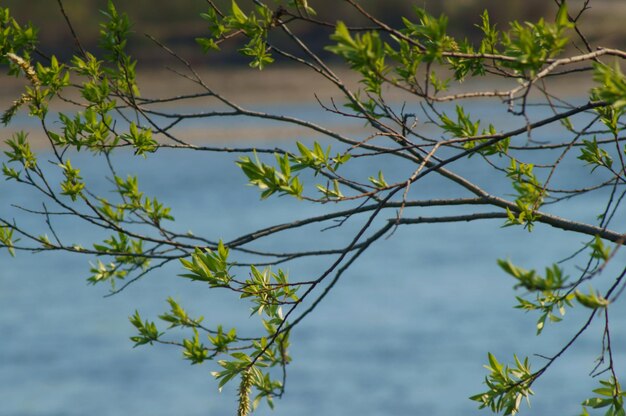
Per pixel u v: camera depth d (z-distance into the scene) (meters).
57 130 37.28
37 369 21.97
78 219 33.25
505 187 34.88
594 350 22.94
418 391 20.62
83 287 28.38
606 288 26.83
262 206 34.97
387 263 31.25
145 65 55.00
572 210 31.95
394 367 21.83
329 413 19.39
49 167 36.59
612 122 4.95
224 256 4.61
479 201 5.00
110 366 22.28
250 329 24.69
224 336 5.11
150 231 30.17
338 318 26.00
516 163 5.16
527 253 31.11
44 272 30.06
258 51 5.01
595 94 5.01
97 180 36.81
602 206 32.16
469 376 21.41
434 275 29.77
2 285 28.66
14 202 34.06
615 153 20.17
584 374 21.52
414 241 33.78
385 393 20.34
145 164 41.97
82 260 31.33
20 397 20.36
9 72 5.28
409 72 4.64
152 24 58.09
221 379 4.89
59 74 5.32
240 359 4.95
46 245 5.53
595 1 60.12
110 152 5.56
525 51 3.58
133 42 56.06
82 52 5.43
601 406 4.41
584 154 5.18
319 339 24.22
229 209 34.34
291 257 5.03
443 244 33.25
